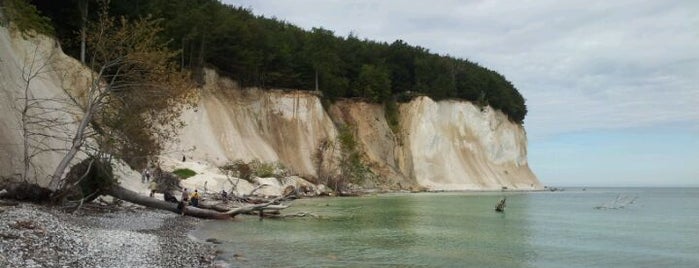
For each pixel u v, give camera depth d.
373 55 102.44
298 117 76.94
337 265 16.20
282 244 20.38
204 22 62.97
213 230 23.78
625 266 18.16
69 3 44.84
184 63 62.41
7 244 11.62
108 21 25.25
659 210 53.69
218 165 55.47
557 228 31.00
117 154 25.39
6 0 30.55
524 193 93.12
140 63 24.09
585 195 101.94
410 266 16.62
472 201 56.59
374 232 26.00
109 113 25.08
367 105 91.69
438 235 25.55
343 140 74.88
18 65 28.06
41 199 21.44
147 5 53.12
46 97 30.33
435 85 101.88
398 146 92.50
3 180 20.95
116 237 16.28
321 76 85.56
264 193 50.00
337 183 71.81
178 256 15.02
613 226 33.25
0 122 23.70
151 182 37.47
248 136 66.69
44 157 26.05
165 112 26.42
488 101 112.00
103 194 24.83
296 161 73.56
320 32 100.31
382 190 79.50
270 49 77.75
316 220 31.92
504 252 20.67
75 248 13.14
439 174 92.75
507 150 113.69
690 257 20.23
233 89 69.81
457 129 101.50
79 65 37.59
